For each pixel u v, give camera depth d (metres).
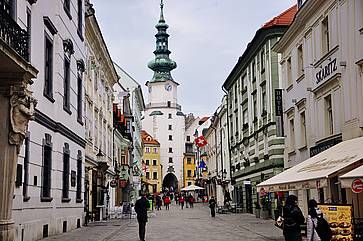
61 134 24.33
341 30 21.47
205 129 90.81
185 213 54.34
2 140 14.95
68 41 25.70
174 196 121.19
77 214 28.69
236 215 44.69
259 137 40.50
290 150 30.38
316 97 25.12
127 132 67.38
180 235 25.06
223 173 64.69
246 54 43.50
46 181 22.23
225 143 63.44
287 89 30.78
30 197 19.28
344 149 18.80
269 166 36.84
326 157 19.27
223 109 61.97
